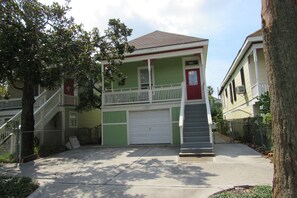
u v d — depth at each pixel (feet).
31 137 40.86
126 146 48.52
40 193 22.29
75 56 37.78
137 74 56.95
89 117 71.10
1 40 33.99
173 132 48.44
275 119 12.14
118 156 38.52
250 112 55.11
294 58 11.80
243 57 59.62
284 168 11.66
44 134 52.01
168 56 51.13
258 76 48.16
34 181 25.02
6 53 34.86
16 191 22.25
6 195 21.52
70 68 37.88
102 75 49.52
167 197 19.51
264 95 38.29
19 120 47.01
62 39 36.37
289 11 12.02
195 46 49.85
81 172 29.12
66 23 37.86
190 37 54.90
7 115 63.31
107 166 31.68
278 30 12.07
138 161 33.83
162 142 49.39
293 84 11.68
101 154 41.29
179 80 54.95
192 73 55.16
